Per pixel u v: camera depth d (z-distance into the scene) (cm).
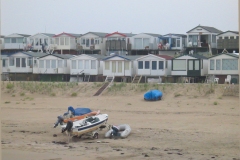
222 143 4406
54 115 6362
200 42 11931
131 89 7869
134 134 4872
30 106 7150
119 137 4706
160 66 10156
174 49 12281
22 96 8044
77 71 10919
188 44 12025
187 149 4172
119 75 10400
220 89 7231
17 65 11481
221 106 6500
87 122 4706
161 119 5816
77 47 13062
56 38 13238
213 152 4056
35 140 4616
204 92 7231
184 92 7331
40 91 8206
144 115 6156
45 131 5131
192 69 9856
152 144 4397
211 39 11888
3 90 8306
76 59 10919
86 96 7850
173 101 6994
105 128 5084
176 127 5266
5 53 13125
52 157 3806
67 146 4303
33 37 13612
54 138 4734
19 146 4250
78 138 4697
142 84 8081
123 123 5591
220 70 9525
